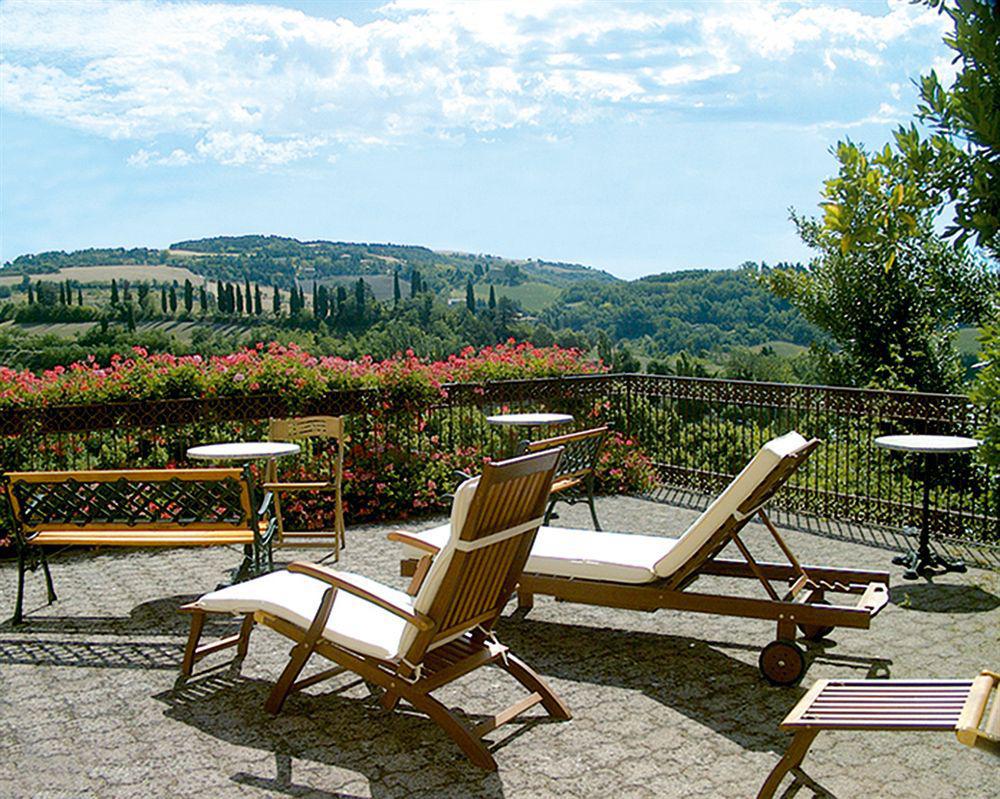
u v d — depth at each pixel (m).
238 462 8.42
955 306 16.84
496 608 4.32
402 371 9.12
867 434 8.86
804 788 3.52
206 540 5.60
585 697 4.48
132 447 8.38
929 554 6.70
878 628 5.46
